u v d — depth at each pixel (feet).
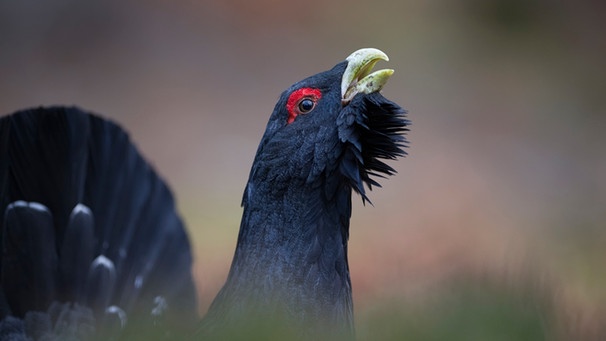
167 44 82.99
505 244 57.16
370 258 56.08
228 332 19.08
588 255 55.36
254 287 22.18
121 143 28.96
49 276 28.04
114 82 79.20
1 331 27.43
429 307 18.65
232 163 68.23
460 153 70.03
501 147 71.72
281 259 22.40
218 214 60.34
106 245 28.63
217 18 85.92
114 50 82.02
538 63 84.53
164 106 76.23
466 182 65.72
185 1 86.38
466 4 89.15
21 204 27.96
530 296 18.34
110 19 83.82
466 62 83.46
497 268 24.38
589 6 91.30
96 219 28.60
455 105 77.30
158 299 27.35
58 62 80.43
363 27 86.22
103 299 28.25
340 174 23.03
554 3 90.38
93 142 28.63
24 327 27.58
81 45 81.92
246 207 23.13
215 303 22.63
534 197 65.72
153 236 29.22
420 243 57.98
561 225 61.93
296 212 22.67
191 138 71.87
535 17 88.94
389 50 83.92
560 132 75.25
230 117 75.05
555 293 19.65
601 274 50.75
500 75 82.53
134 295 28.55
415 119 74.74
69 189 28.32
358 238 58.03
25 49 80.69
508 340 17.61
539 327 17.76
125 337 23.39
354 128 23.11
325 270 22.63
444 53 84.07
